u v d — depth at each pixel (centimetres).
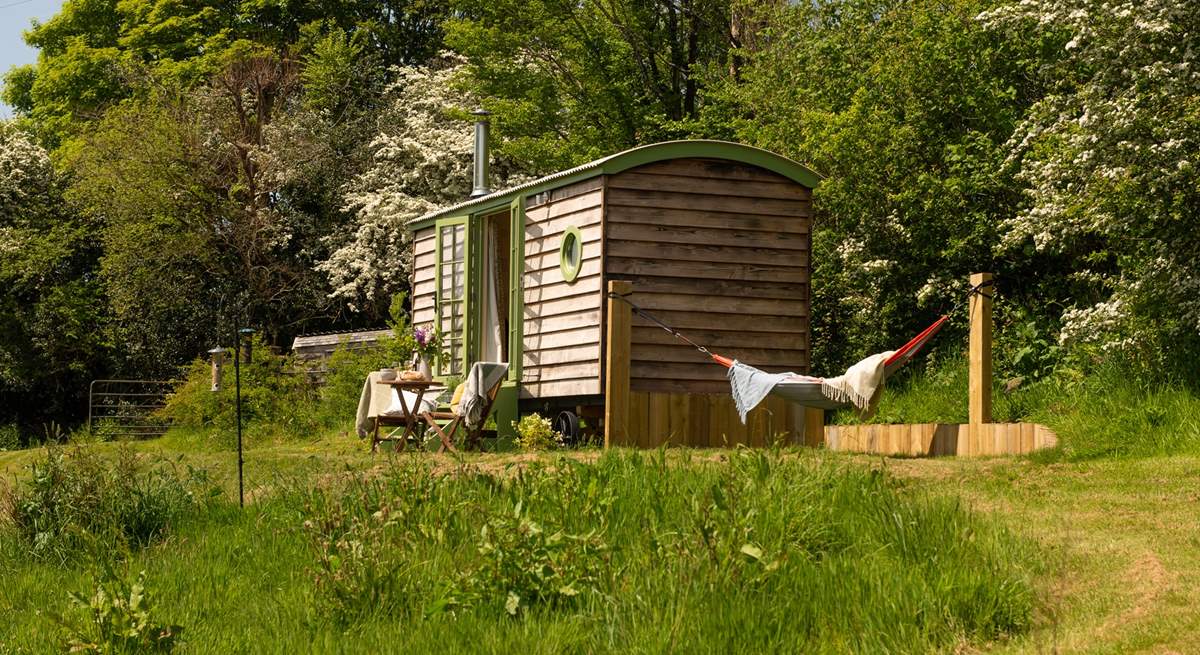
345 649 630
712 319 1501
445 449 1450
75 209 3634
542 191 1627
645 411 1369
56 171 3672
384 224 3184
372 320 3422
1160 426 1155
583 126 2992
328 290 3456
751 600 621
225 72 3509
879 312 1859
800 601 629
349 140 3478
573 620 638
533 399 1625
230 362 2100
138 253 3316
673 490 825
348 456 1429
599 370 1472
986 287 1280
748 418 1434
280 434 2002
